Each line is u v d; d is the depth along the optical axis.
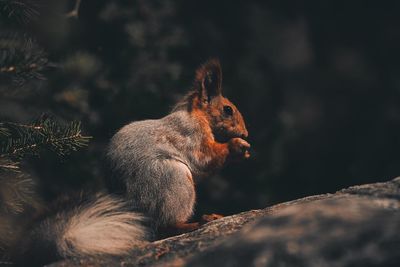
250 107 17.47
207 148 9.12
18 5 8.56
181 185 8.47
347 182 20.45
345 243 5.24
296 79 21.94
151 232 8.34
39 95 11.38
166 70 14.76
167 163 8.52
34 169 12.45
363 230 5.33
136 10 15.24
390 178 20.52
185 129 9.07
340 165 20.98
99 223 7.73
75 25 13.80
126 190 8.45
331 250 5.23
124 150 8.64
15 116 10.63
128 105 13.90
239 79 17.81
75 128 8.26
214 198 14.99
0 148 8.09
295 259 5.24
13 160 8.16
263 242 5.48
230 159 9.18
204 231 7.32
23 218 8.47
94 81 13.90
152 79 14.60
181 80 14.92
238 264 5.40
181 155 8.88
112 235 7.60
